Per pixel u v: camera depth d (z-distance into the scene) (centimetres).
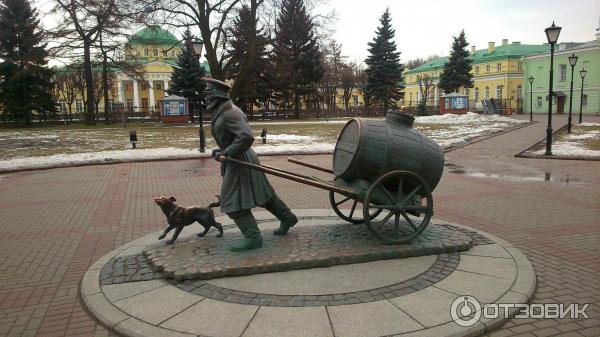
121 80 7600
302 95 5781
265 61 4884
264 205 577
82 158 1681
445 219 767
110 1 3572
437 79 8731
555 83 6512
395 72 6069
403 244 549
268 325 377
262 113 5619
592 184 1122
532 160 1652
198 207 586
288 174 534
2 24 4284
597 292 455
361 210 816
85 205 930
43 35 4016
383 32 6009
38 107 4378
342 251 518
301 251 520
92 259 586
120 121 4975
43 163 1568
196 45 2012
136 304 421
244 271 475
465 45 6397
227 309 406
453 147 2128
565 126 3197
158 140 2525
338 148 597
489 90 7919
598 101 5969
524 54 7419
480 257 534
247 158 530
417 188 557
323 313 395
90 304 426
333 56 7288
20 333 389
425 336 358
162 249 545
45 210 888
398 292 437
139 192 1073
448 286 450
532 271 490
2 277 523
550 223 734
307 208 859
